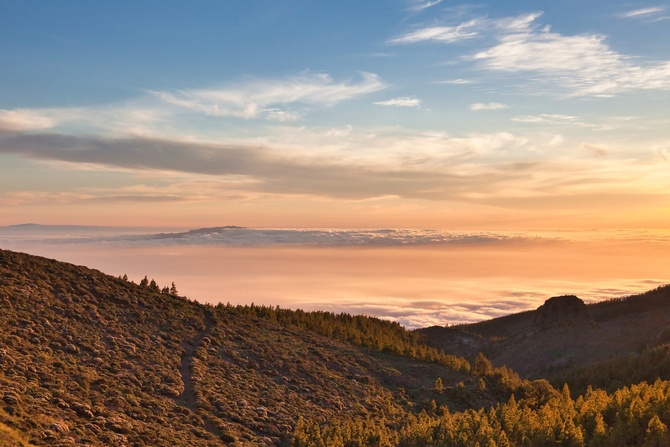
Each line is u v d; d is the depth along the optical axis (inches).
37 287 3799.2
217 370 3545.8
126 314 4003.4
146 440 2279.8
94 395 2603.3
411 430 3041.3
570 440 2829.7
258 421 2935.5
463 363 5007.4
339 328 5708.7
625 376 4877.0
